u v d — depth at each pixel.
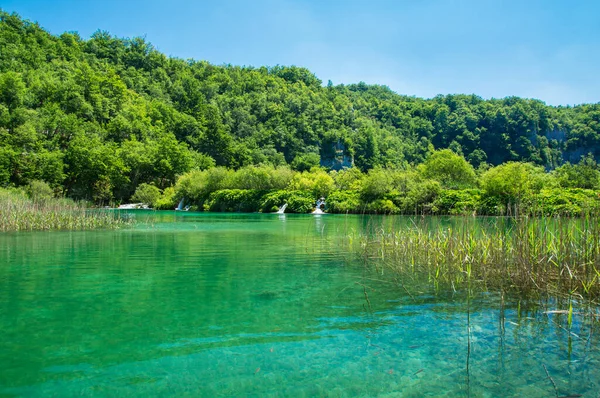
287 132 132.38
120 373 5.18
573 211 10.36
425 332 6.80
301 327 7.01
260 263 13.34
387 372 5.31
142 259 14.08
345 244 18.28
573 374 5.25
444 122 169.62
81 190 64.56
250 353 5.88
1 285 10.01
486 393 4.75
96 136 76.50
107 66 124.25
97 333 6.59
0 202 27.67
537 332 6.80
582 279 8.93
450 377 5.18
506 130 155.50
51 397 4.55
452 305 8.39
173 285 10.08
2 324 7.00
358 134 145.25
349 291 9.55
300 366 5.46
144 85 130.75
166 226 29.08
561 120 158.50
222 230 26.02
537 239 10.19
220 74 163.62
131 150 75.75
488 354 5.90
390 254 14.96
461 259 11.69
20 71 93.25
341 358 5.73
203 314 7.66
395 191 48.19
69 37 130.62
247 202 57.00
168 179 79.06
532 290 9.43
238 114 137.12
